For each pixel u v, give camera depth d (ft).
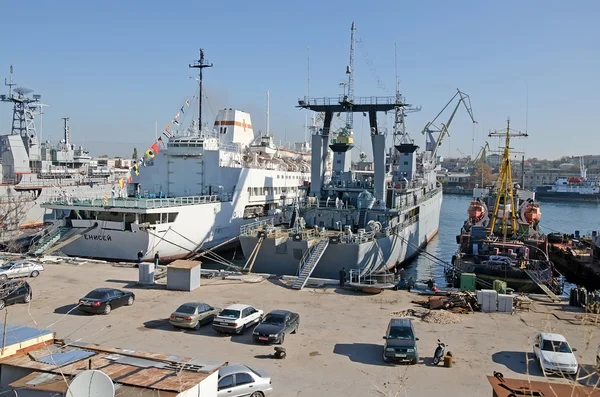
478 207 151.53
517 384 40.83
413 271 151.02
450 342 70.33
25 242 153.17
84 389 32.14
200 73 180.45
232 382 48.19
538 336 63.67
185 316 74.79
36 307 86.69
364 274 113.60
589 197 554.87
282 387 54.70
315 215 138.72
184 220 139.95
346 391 53.88
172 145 168.25
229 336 72.90
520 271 105.40
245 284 106.42
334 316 83.10
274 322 71.41
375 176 139.33
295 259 115.75
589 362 62.28
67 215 142.10
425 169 238.89
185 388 35.78
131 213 133.28
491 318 82.69
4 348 42.80
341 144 162.20
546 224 333.42
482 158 332.60
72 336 71.26
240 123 204.64
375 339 71.67
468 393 53.52
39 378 37.55
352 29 153.69
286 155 238.48
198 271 103.24
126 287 102.73
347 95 153.89
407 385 55.52
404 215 152.35
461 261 115.44
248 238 118.32
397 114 193.88
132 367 39.86
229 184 166.30
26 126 245.45
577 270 155.02
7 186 173.99
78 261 128.67
